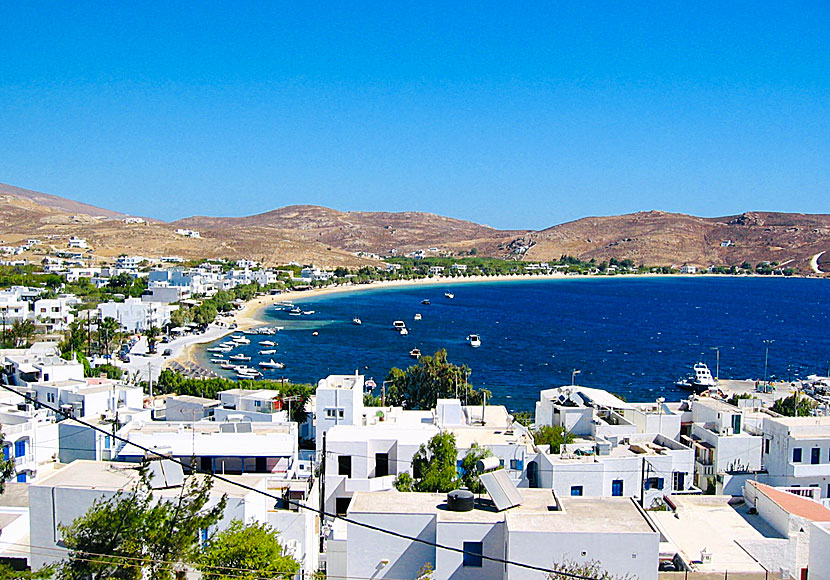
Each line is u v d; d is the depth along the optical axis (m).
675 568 45.59
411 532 43.50
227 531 43.81
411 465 72.12
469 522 42.34
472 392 129.25
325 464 72.44
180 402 103.81
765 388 179.88
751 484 58.03
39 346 166.25
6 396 99.62
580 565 39.47
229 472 69.50
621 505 44.78
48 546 47.69
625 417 86.44
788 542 49.72
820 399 156.62
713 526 53.41
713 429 82.31
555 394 91.62
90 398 96.44
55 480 49.72
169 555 38.69
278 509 55.44
